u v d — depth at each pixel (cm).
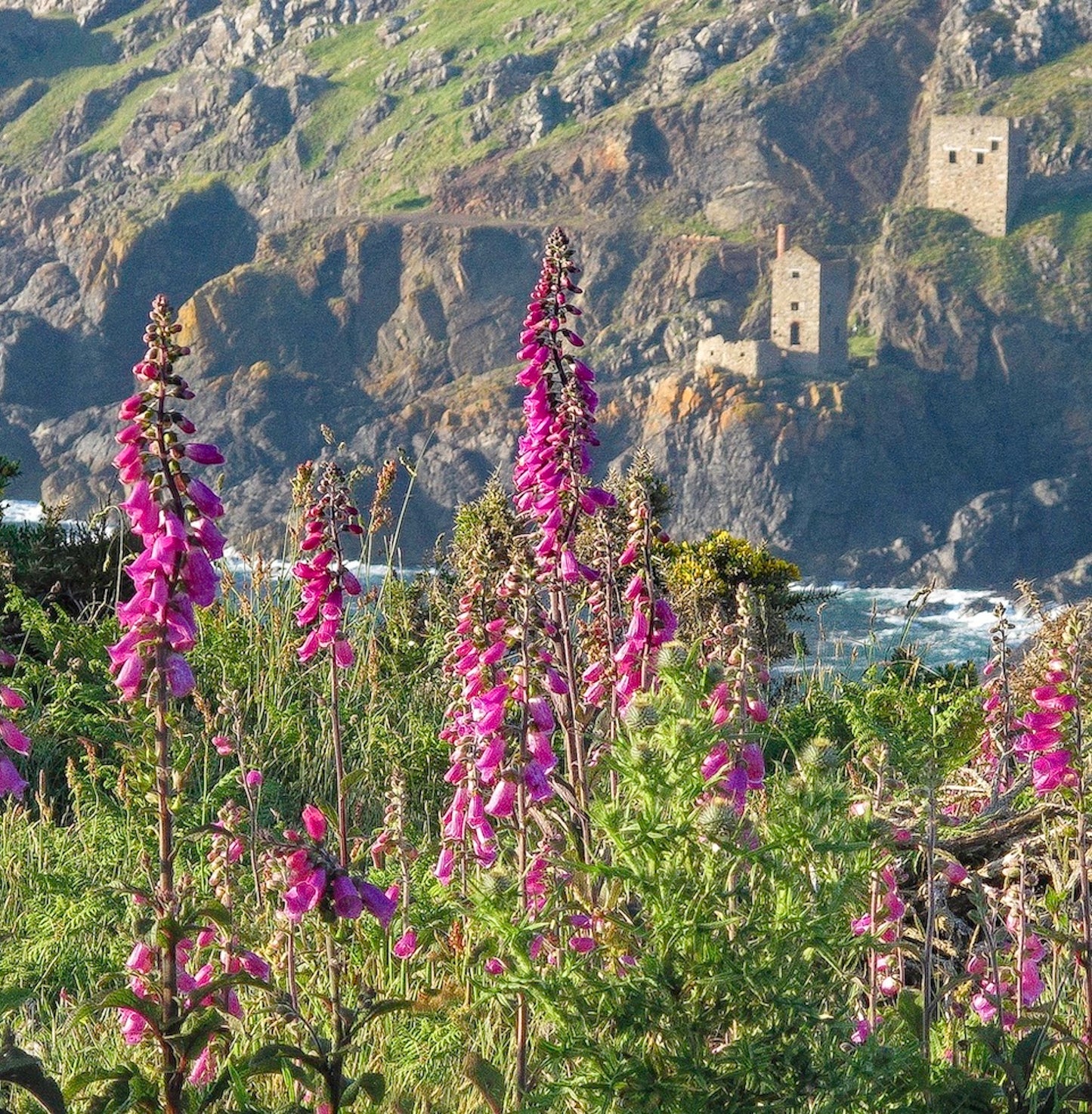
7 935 2230
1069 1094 1611
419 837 2694
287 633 4038
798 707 3672
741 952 1474
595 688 2392
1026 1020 1703
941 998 1777
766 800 1928
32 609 4062
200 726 3466
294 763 3688
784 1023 1458
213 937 1925
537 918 1762
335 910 1502
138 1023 1608
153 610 1467
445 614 4153
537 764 1948
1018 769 2834
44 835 3073
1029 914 1991
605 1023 1487
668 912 1462
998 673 2836
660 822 1496
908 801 1939
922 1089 1544
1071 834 1828
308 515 2523
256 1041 1803
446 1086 1850
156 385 1466
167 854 1509
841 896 1507
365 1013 1612
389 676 4134
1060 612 2772
